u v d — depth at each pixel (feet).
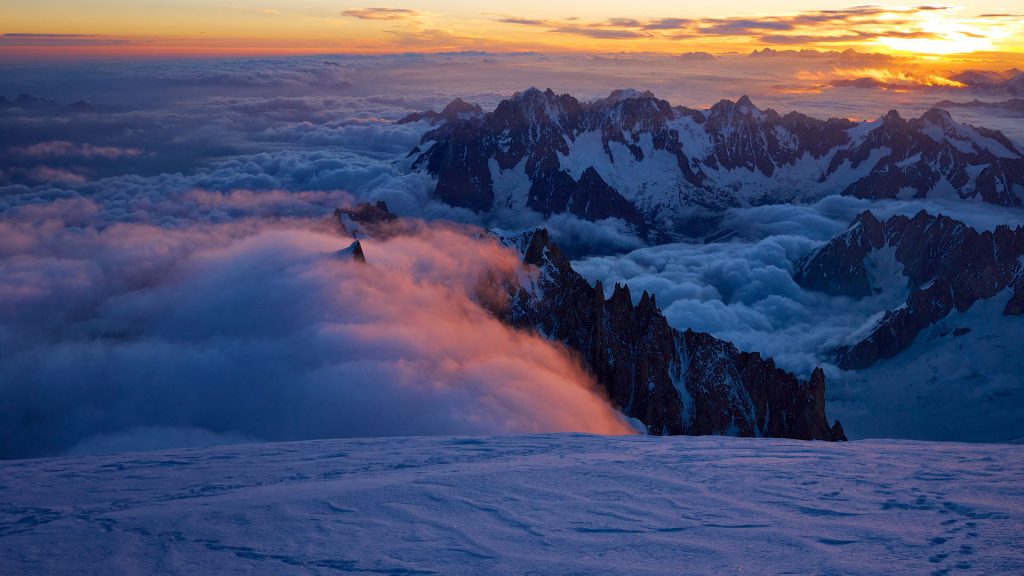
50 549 37.86
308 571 31.96
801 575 27.35
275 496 46.75
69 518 45.39
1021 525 31.86
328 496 45.29
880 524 33.58
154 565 34.35
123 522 42.57
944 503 36.81
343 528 38.17
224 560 34.30
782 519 35.65
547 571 30.04
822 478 45.42
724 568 28.94
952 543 29.73
